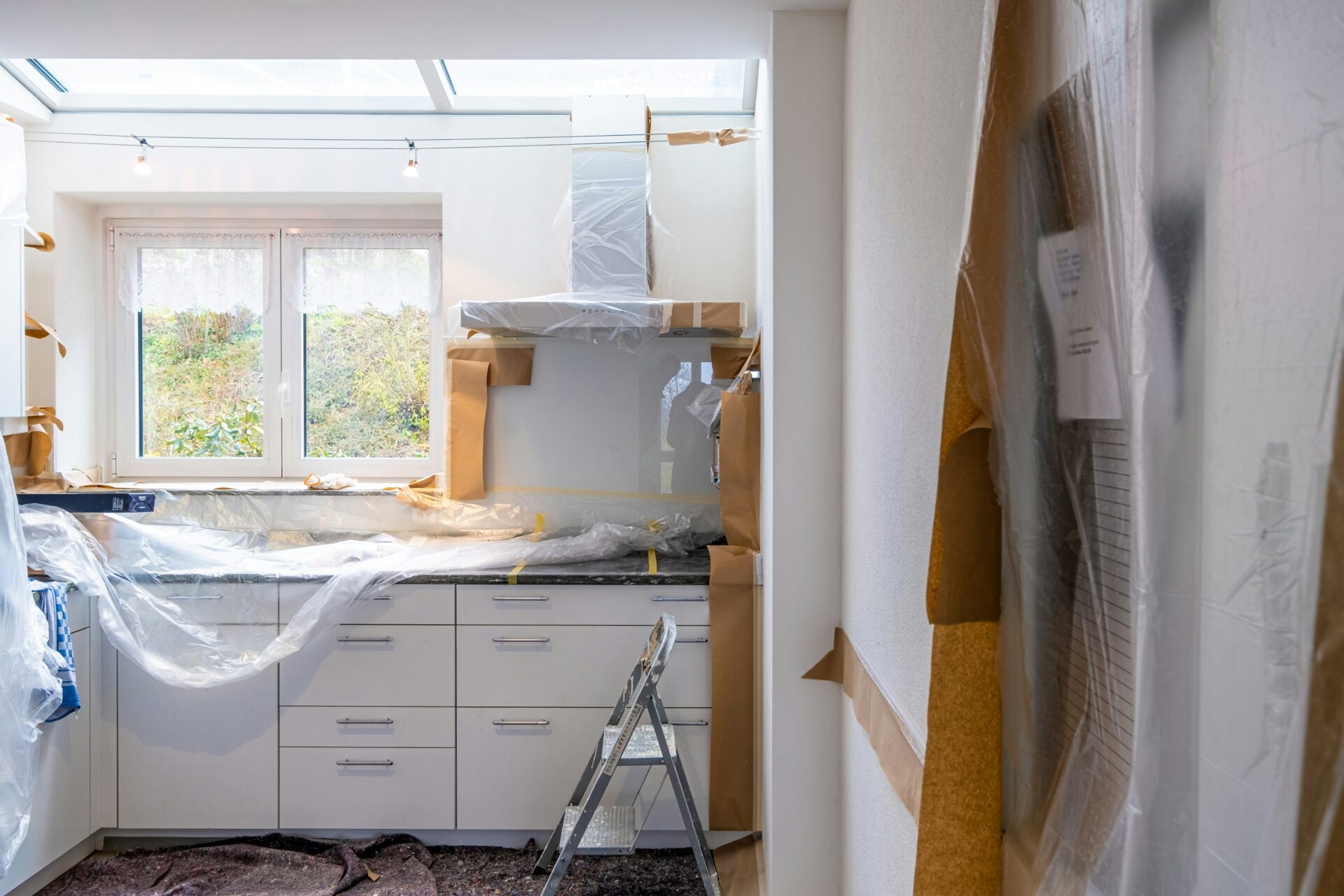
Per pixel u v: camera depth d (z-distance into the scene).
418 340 3.52
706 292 3.31
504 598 2.75
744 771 2.72
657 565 2.95
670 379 3.27
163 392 3.53
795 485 2.22
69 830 2.55
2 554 2.18
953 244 1.13
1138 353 0.59
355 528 3.31
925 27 1.29
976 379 0.88
